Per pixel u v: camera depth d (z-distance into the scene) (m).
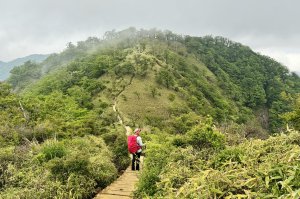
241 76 148.88
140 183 9.48
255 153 8.20
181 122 55.53
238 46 187.38
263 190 5.36
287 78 161.38
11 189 10.06
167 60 130.12
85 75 102.62
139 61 113.00
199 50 167.00
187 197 5.93
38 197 9.34
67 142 16.70
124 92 89.75
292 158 5.96
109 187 11.34
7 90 36.34
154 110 79.88
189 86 106.81
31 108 32.34
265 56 178.88
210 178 6.08
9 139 18.95
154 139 24.08
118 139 17.27
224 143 11.09
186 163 9.56
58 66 168.00
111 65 106.00
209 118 11.74
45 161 12.35
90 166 11.78
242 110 115.75
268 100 136.00
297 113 31.03
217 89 124.19
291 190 4.71
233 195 5.30
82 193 10.38
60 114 34.75
